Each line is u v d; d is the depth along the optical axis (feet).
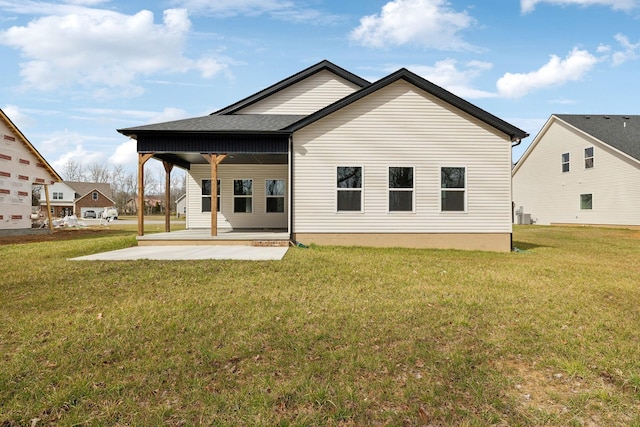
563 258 34.30
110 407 9.16
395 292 19.48
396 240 38.83
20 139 62.54
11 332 14.02
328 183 38.70
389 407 9.16
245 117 45.65
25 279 21.71
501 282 22.12
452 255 34.01
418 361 11.59
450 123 38.81
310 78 49.11
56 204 201.46
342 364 11.34
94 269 23.95
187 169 49.75
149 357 11.93
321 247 37.14
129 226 99.86
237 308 16.55
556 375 10.77
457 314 15.85
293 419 8.66
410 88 38.81
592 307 17.04
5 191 59.57
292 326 14.39
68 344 12.89
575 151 79.30
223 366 11.34
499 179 38.96
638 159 65.21
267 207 50.14
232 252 32.12
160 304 17.11
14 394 9.80
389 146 38.78
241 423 8.51
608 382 10.34
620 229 66.69
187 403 9.34
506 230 38.96
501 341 13.07
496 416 8.77
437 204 38.86
